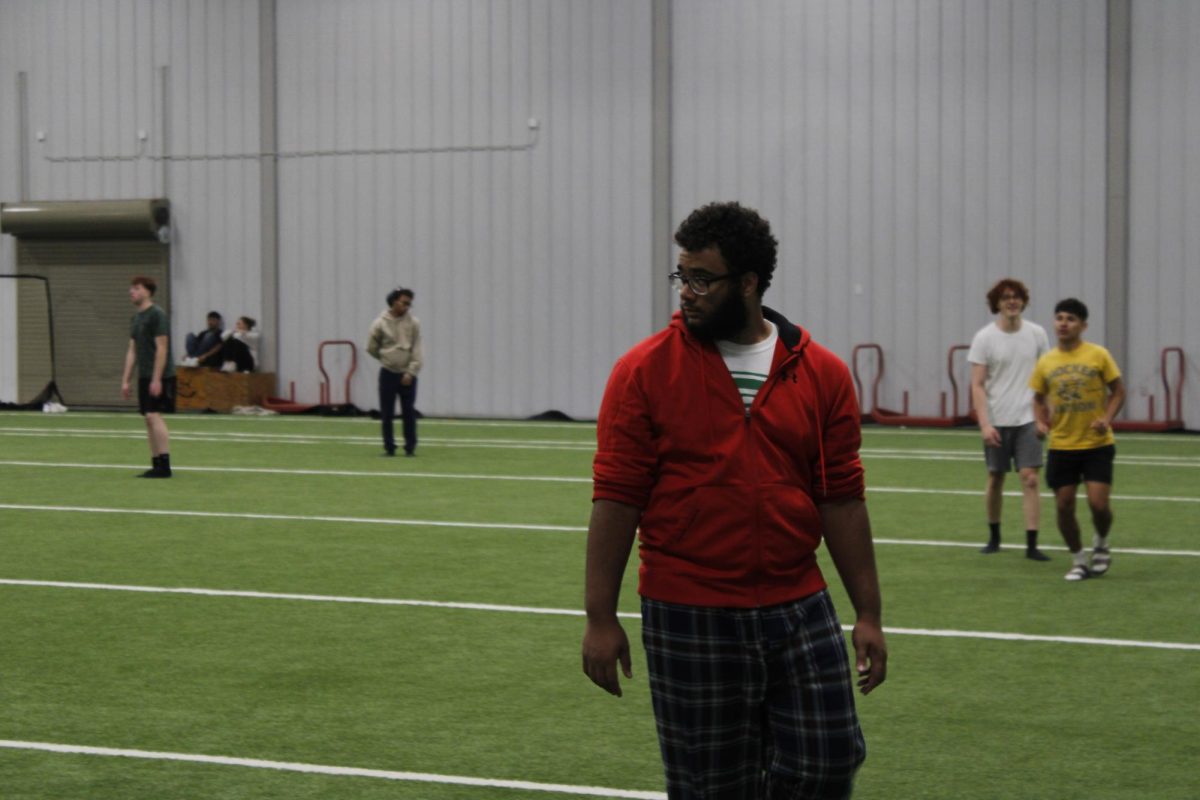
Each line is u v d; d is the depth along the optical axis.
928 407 26.09
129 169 30.69
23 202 31.16
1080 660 8.42
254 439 23.69
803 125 26.52
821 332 26.56
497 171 28.27
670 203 27.28
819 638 4.11
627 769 6.40
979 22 25.53
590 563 4.15
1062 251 25.31
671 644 4.08
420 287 28.86
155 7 30.30
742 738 4.11
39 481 17.62
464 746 6.74
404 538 13.08
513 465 19.56
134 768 6.38
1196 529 13.64
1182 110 24.67
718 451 4.07
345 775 6.29
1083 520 14.23
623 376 4.16
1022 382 11.91
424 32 28.59
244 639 8.98
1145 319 24.98
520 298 28.25
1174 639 8.97
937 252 25.94
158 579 11.05
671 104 27.20
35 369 31.86
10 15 31.25
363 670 8.20
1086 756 6.59
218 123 30.05
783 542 4.09
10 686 7.83
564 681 7.95
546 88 27.89
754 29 26.69
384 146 28.97
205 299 30.36
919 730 7.01
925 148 25.92
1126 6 24.81
